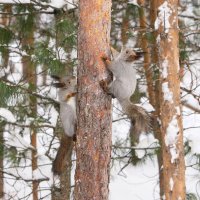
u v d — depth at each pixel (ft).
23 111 43.19
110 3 29.55
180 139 37.22
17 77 52.70
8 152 41.81
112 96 29.73
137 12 52.65
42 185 69.72
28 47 44.27
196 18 47.16
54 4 41.91
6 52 42.24
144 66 52.13
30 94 40.96
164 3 37.70
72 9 41.91
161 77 37.81
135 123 30.96
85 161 28.99
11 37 41.70
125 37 52.80
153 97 51.31
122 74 30.68
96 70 28.99
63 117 34.68
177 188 36.83
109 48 29.71
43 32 45.55
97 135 28.89
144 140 44.04
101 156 28.91
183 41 45.27
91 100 28.96
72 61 39.93
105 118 29.12
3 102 38.70
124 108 31.14
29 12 41.91
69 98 34.37
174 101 37.32
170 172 37.01
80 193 29.09
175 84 37.42
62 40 39.86
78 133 29.35
